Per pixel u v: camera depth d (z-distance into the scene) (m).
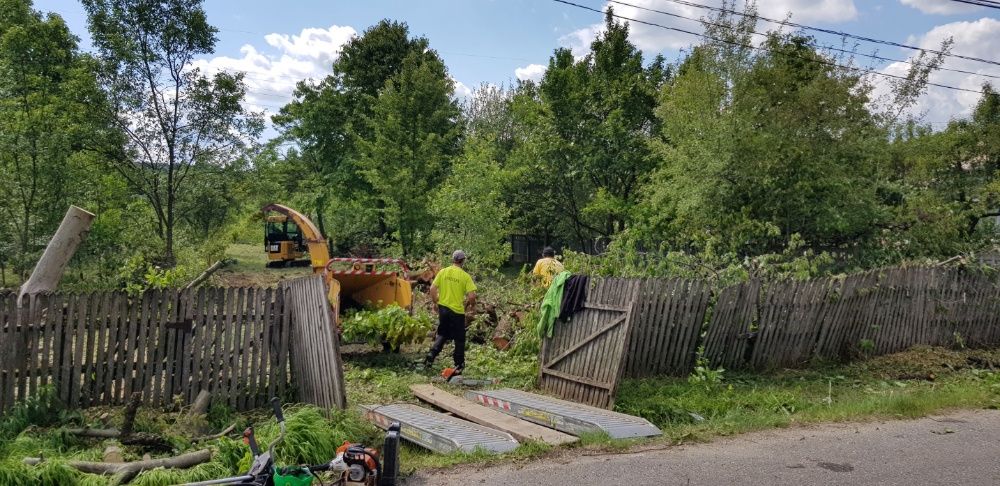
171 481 5.27
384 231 32.84
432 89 27.59
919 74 18.61
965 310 12.88
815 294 10.76
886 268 11.76
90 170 19.44
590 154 25.19
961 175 23.20
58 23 18.44
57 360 7.11
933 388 9.48
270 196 32.62
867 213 16.66
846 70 17.27
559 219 29.42
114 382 7.50
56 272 8.23
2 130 17.42
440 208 24.52
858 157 16.84
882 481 5.66
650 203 20.22
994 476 5.81
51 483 5.10
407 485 5.52
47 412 6.94
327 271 11.48
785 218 16.61
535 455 6.27
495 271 19.41
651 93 25.03
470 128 40.72
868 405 8.01
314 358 7.71
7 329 6.86
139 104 20.22
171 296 7.70
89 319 7.30
